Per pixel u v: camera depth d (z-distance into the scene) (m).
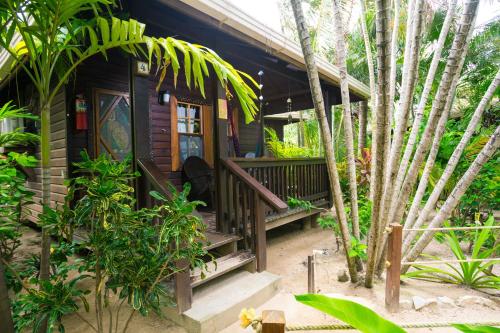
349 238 2.61
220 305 2.16
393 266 2.30
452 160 2.66
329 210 5.24
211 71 3.21
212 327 2.02
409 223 2.91
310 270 2.41
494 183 3.57
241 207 3.21
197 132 5.30
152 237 1.73
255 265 2.80
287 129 14.57
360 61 7.77
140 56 2.51
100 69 4.16
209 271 2.42
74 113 3.82
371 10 7.21
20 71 4.04
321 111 2.23
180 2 2.41
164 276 1.84
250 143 6.71
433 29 5.96
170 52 1.58
